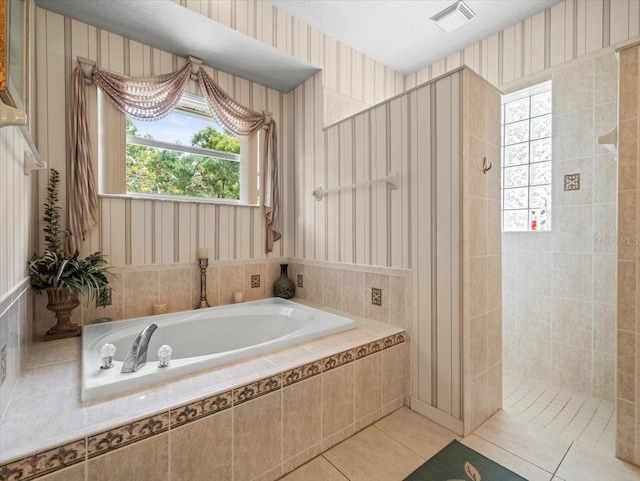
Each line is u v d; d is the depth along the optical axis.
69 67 1.97
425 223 1.87
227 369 1.39
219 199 2.66
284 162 3.04
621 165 1.47
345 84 2.73
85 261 1.86
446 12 2.32
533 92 2.44
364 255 2.27
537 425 1.79
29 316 1.65
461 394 1.69
